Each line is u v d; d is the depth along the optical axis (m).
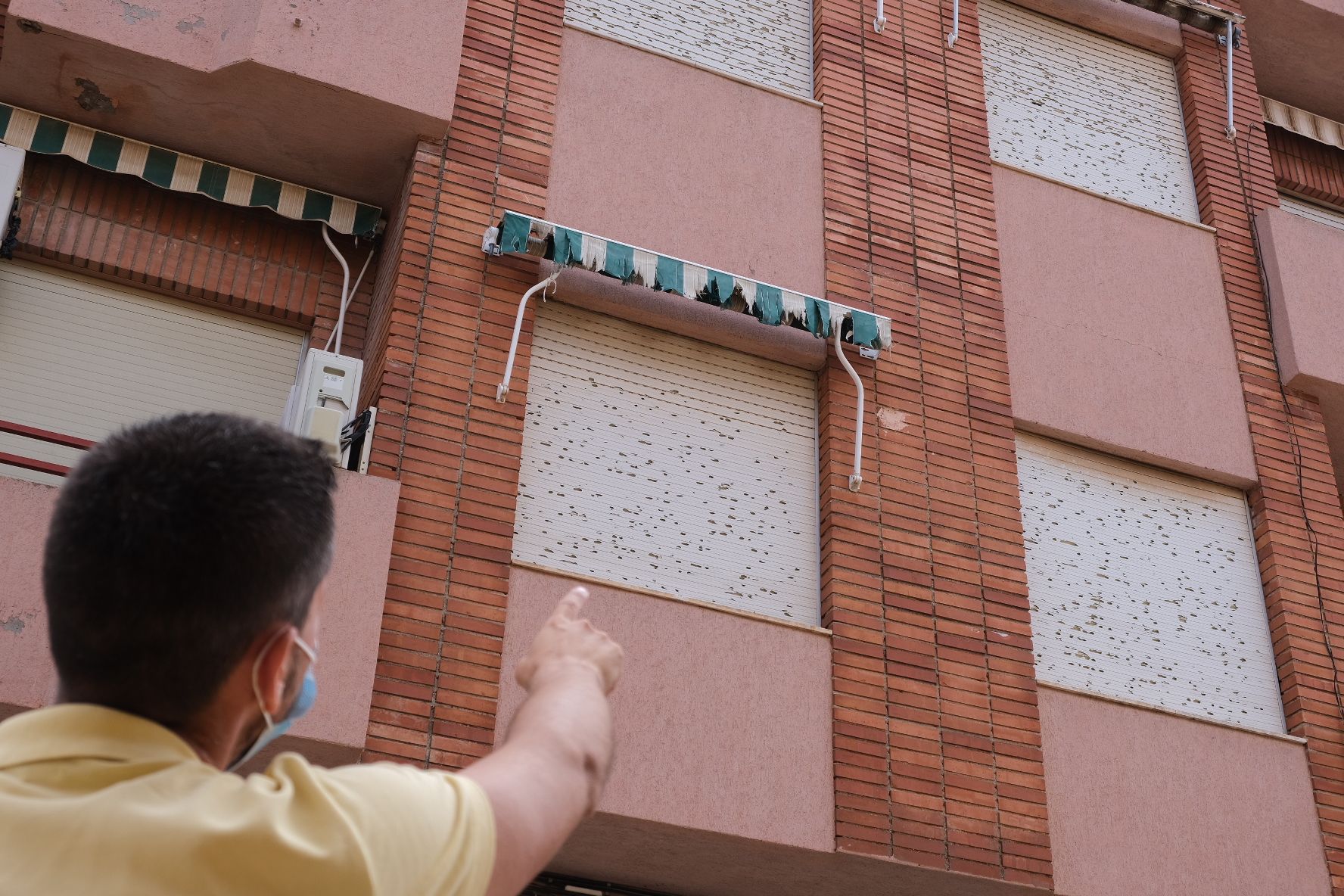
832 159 10.20
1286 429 10.75
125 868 1.35
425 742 7.22
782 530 8.95
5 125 8.64
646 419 8.97
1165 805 8.70
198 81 8.50
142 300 9.00
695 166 9.70
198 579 1.51
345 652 7.02
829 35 10.82
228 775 1.49
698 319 9.25
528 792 1.60
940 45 11.26
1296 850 8.89
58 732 1.47
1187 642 9.76
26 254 8.74
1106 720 8.87
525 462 8.50
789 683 8.10
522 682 1.88
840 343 9.30
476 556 7.82
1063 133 11.74
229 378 9.02
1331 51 13.56
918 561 8.88
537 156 9.25
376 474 7.84
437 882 1.45
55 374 8.58
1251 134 12.33
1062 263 10.67
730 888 8.36
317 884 1.38
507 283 8.77
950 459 9.38
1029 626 8.95
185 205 9.25
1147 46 12.57
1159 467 10.34
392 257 8.93
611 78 9.77
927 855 7.92
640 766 7.54
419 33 8.91
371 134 8.90
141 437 1.58
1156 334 10.69
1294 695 9.70
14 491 6.68
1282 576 10.12
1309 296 11.26
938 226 10.30
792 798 7.78
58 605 1.52
